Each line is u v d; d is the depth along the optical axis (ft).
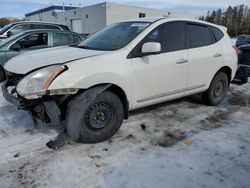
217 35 13.74
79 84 8.21
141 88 10.12
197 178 7.41
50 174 7.42
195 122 11.80
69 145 9.15
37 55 9.95
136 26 11.00
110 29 12.09
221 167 8.02
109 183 7.09
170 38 11.10
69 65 8.21
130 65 9.50
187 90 12.30
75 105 8.44
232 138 10.14
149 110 13.21
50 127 10.58
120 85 9.30
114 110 9.50
